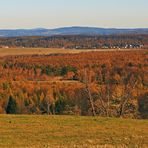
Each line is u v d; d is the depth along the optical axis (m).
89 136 27.98
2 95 92.94
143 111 63.31
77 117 37.00
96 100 54.44
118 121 34.84
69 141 26.19
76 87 85.69
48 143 25.50
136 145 24.20
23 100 88.44
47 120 34.84
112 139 26.62
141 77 89.25
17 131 29.95
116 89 55.44
